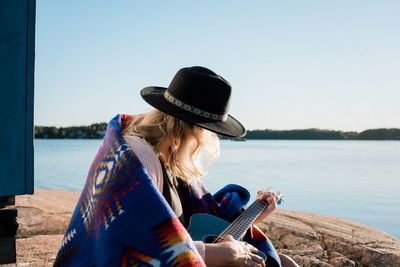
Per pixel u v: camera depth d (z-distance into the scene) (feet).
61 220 18.61
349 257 17.26
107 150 8.42
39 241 16.11
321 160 157.79
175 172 8.87
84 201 8.46
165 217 7.46
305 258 16.35
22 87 9.50
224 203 10.89
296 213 23.11
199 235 9.56
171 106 8.46
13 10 9.38
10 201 9.71
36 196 22.99
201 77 8.46
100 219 7.73
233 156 177.68
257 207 10.88
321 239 18.42
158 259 7.27
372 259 16.94
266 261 9.93
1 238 9.67
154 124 8.65
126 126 9.12
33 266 13.57
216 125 8.57
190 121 8.32
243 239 10.19
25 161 9.53
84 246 8.07
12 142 9.39
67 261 8.29
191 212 9.90
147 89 9.54
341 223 21.57
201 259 7.47
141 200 7.51
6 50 9.31
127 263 7.32
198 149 8.70
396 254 17.16
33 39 9.61
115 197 7.66
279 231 18.80
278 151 244.83
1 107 9.26
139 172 7.73
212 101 8.52
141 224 7.41
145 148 8.27
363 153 226.58
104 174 8.04
